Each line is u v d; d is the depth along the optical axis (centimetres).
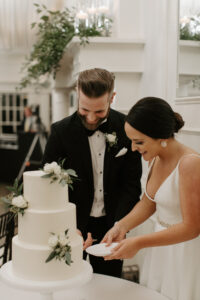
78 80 183
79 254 147
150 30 321
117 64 346
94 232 225
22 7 612
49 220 142
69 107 707
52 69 502
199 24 228
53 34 425
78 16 370
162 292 180
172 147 164
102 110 180
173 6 274
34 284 138
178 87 267
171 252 176
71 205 152
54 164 144
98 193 218
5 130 1138
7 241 229
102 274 212
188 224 150
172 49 277
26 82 559
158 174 177
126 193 216
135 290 177
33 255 140
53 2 580
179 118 163
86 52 343
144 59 344
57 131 212
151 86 319
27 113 890
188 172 150
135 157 218
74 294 172
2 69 1077
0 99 1128
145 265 197
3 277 145
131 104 359
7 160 840
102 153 213
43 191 143
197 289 170
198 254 169
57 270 141
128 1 352
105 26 368
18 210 143
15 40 816
